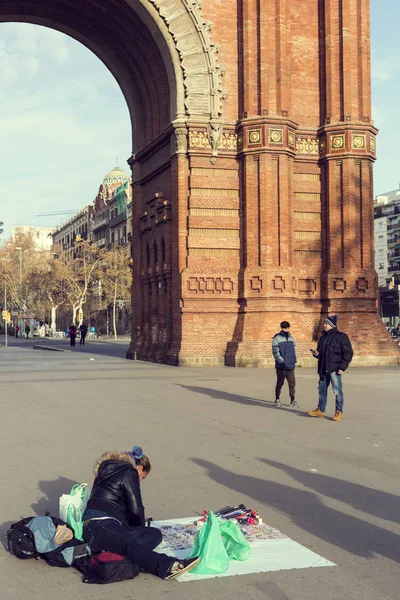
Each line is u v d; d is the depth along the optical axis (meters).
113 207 130.38
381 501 8.73
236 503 8.66
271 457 11.48
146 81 39.06
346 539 7.25
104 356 46.03
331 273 34.72
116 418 15.95
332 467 10.70
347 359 15.55
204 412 16.89
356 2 35.19
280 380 17.98
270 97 33.97
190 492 9.21
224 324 34.09
